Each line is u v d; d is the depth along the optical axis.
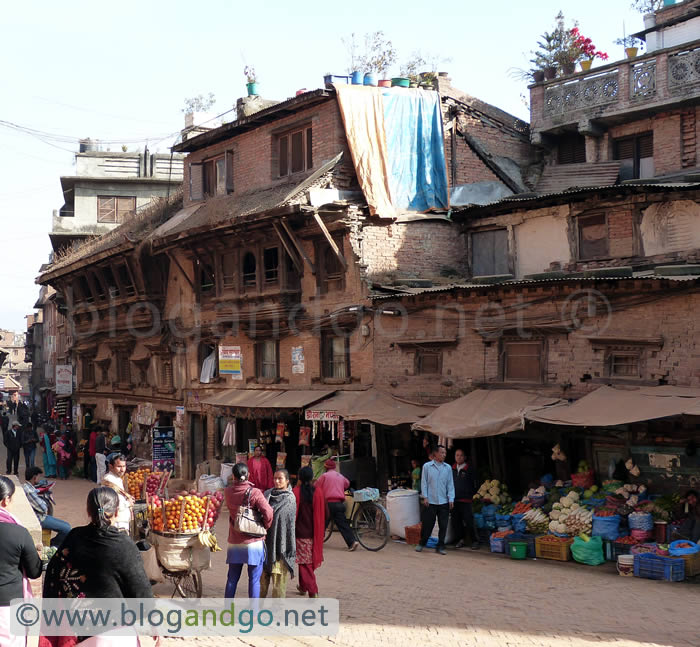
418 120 21.61
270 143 23.81
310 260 21.38
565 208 18.83
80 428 37.06
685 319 14.38
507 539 14.13
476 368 17.61
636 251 17.50
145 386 30.52
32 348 68.75
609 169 21.00
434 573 12.47
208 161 27.17
